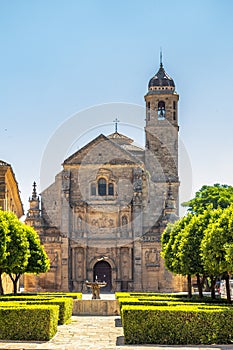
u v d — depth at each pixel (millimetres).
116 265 118188
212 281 71375
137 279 116562
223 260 54188
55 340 43406
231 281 97750
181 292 115188
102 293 114938
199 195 126688
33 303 54875
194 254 71000
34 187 121750
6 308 42875
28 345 37594
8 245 74688
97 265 120250
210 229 57406
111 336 46438
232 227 52750
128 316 40969
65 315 56562
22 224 89000
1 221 67500
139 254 117125
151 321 40750
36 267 88250
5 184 94625
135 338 40719
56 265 117312
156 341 40531
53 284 116625
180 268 76812
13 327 42406
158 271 116562
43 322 42594
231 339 40406
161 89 134500
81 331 49812
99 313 69250
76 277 118500
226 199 118250
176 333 40531
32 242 89000
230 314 40594
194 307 43062
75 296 75188
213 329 40438
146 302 55562
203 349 35906
